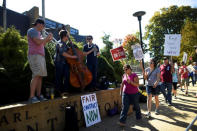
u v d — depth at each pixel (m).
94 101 4.96
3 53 5.84
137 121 5.05
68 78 4.53
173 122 4.93
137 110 4.88
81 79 4.63
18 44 6.39
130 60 26.28
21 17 18.41
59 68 4.46
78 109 4.52
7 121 3.07
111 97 5.75
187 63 25.86
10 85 4.27
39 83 3.92
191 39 28.75
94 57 5.46
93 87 5.41
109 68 7.30
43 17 8.47
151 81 5.43
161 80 7.22
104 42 10.29
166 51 7.34
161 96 9.15
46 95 4.17
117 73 8.41
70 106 4.05
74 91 4.98
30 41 3.63
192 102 7.63
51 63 4.95
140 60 6.14
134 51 6.26
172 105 7.06
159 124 4.77
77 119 4.22
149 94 5.48
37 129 3.54
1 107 3.16
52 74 4.88
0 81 4.13
